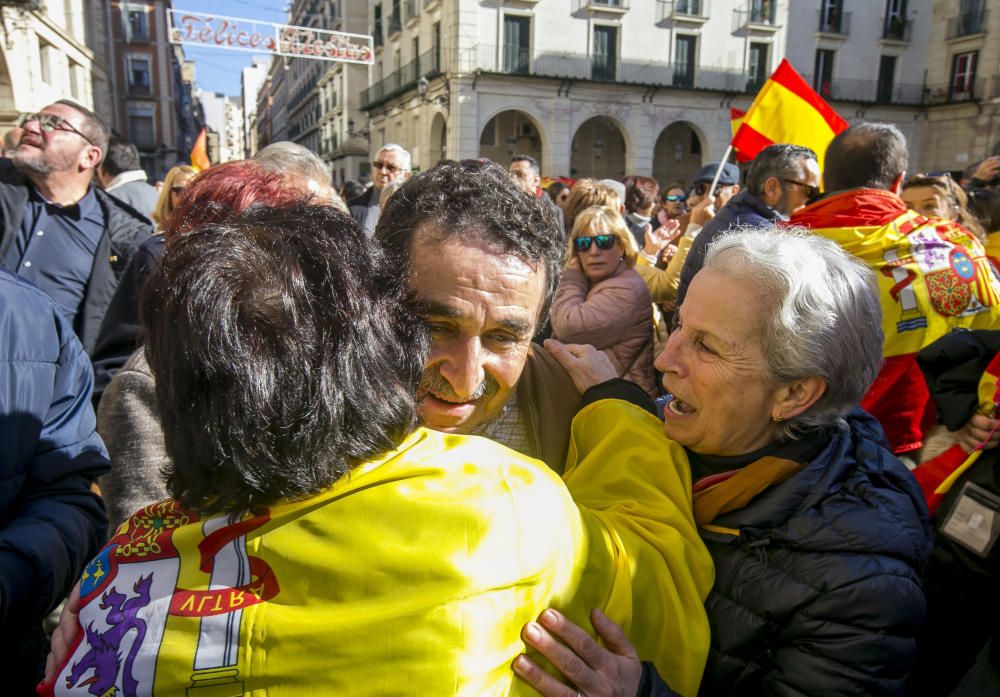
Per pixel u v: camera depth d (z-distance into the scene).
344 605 0.71
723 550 1.14
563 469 1.49
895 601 1.00
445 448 0.84
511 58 21.69
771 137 4.20
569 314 2.60
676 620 1.00
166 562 0.76
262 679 0.69
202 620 0.71
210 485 0.74
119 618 0.73
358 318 0.76
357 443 0.75
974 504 1.54
